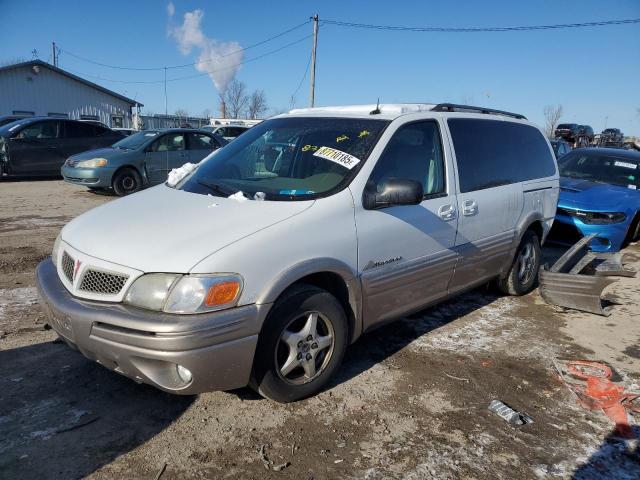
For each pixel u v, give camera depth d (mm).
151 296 2682
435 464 2783
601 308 5082
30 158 13477
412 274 3840
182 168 4219
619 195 7492
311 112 4352
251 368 2916
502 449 2941
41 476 2533
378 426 3086
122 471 2600
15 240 6945
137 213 3328
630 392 3654
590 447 3002
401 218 3686
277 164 3844
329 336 3289
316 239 3133
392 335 4418
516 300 5492
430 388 3561
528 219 5168
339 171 3549
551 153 5789
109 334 2680
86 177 10953
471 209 4344
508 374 3826
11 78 29516
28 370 3498
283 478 2609
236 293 2756
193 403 3211
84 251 3002
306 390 3234
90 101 32812
